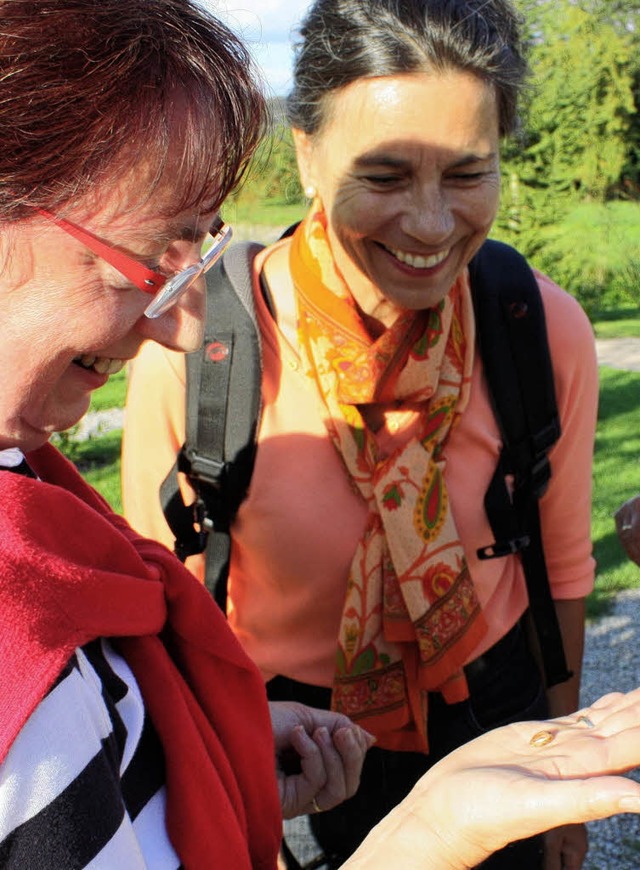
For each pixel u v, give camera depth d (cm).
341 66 150
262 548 174
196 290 98
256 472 171
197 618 111
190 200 86
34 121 74
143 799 95
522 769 96
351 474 171
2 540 82
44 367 84
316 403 172
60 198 77
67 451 755
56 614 83
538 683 195
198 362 172
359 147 153
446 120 150
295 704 160
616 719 101
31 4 75
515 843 184
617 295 1395
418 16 145
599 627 488
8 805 76
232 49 89
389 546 169
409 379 169
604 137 1515
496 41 149
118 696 92
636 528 179
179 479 179
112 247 82
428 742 181
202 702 115
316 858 185
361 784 179
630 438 759
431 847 96
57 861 77
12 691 77
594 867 344
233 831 102
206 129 84
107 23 78
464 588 173
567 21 1441
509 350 178
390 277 163
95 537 94
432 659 170
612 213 1508
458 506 178
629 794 84
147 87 79
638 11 1539
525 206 1241
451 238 161
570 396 186
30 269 79
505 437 180
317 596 175
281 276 182
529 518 185
